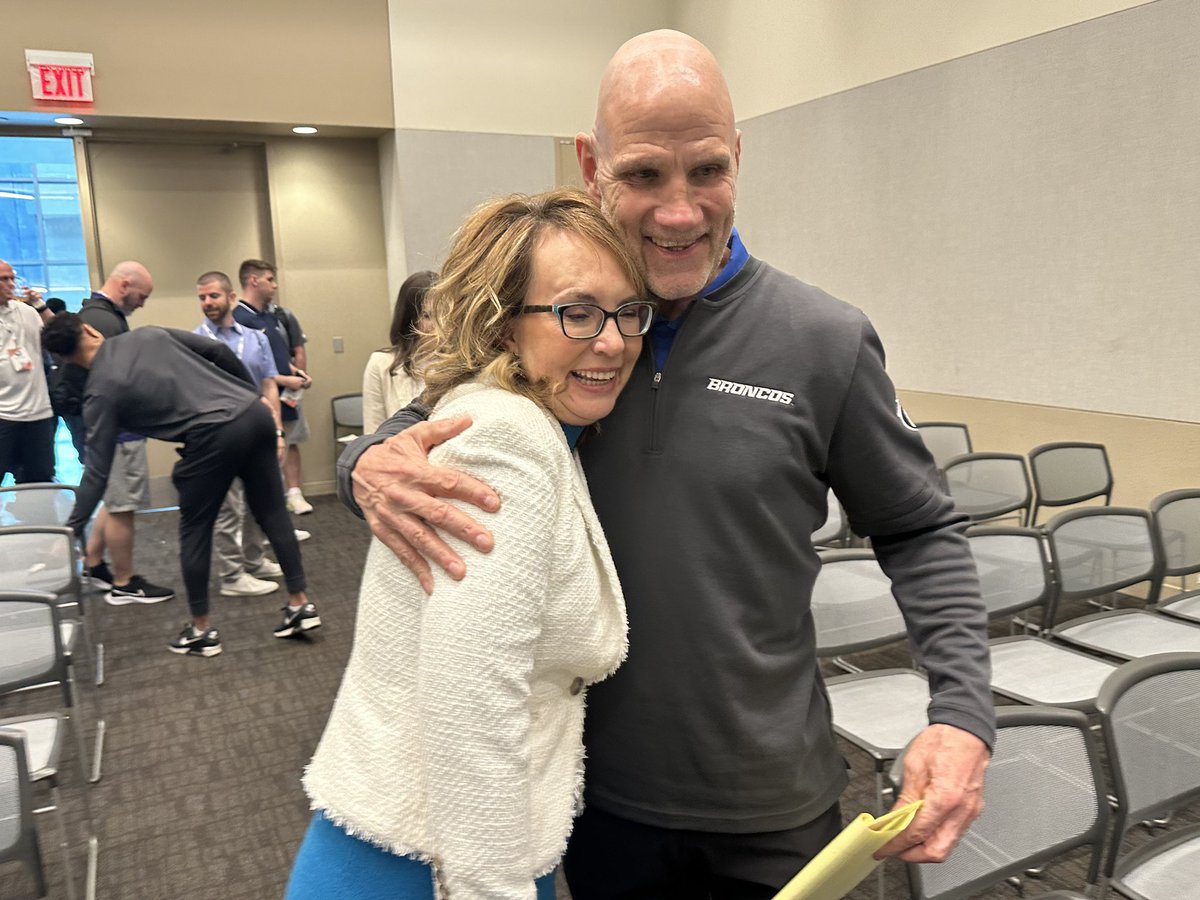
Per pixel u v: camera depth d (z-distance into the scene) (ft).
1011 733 4.43
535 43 19.54
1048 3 12.46
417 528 2.62
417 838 2.70
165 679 10.42
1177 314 11.35
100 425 9.57
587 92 20.29
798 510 3.56
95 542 13.12
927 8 14.34
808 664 3.80
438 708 2.48
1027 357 13.38
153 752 8.77
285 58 17.16
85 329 10.61
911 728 6.40
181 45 16.29
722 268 3.56
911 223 15.12
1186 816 7.37
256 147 18.93
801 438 3.48
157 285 18.49
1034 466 11.50
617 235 3.04
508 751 2.50
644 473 3.45
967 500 11.18
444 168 18.94
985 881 4.41
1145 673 4.92
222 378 10.50
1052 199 12.74
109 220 17.95
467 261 3.02
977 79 13.62
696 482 3.40
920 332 15.21
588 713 3.62
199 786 8.16
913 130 14.85
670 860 3.66
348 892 2.82
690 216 3.09
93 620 12.33
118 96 15.98
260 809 7.79
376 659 2.84
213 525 10.92
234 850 7.20
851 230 16.42
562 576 2.77
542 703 2.95
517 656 2.54
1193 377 11.26
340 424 19.63
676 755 3.52
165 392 9.91
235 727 9.27
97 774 8.36
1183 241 11.18
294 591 11.46
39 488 10.02
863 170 15.98
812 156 17.17
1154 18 11.18
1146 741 4.93
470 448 2.68
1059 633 8.15
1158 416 11.69
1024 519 12.14
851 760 8.34
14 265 17.48
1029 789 4.48
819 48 16.67
